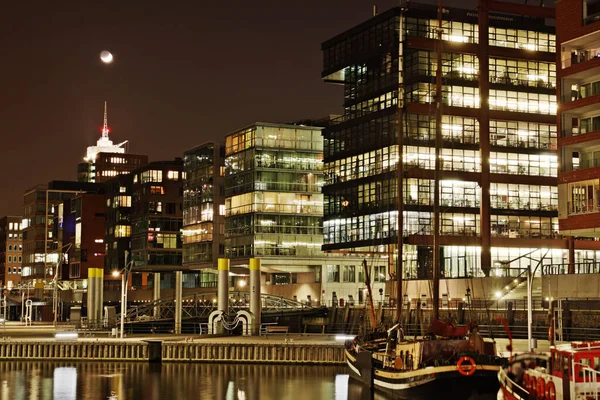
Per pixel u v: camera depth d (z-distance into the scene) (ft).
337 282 449.48
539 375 137.59
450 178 377.30
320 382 239.50
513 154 392.27
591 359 131.34
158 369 273.33
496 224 385.09
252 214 456.04
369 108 402.93
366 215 394.11
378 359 207.00
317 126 479.82
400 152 254.47
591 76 291.38
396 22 380.99
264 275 493.36
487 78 369.71
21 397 223.71
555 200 396.98
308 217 462.60
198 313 415.85
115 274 529.45
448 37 384.47
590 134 284.00
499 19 394.11
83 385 241.96
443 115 381.19
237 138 479.00
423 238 368.27
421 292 347.36
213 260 517.14
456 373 170.81
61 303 602.44
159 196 616.80
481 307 284.82
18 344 302.04
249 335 325.62
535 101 396.98
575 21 291.17
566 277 272.31
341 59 419.13
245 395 220.02
